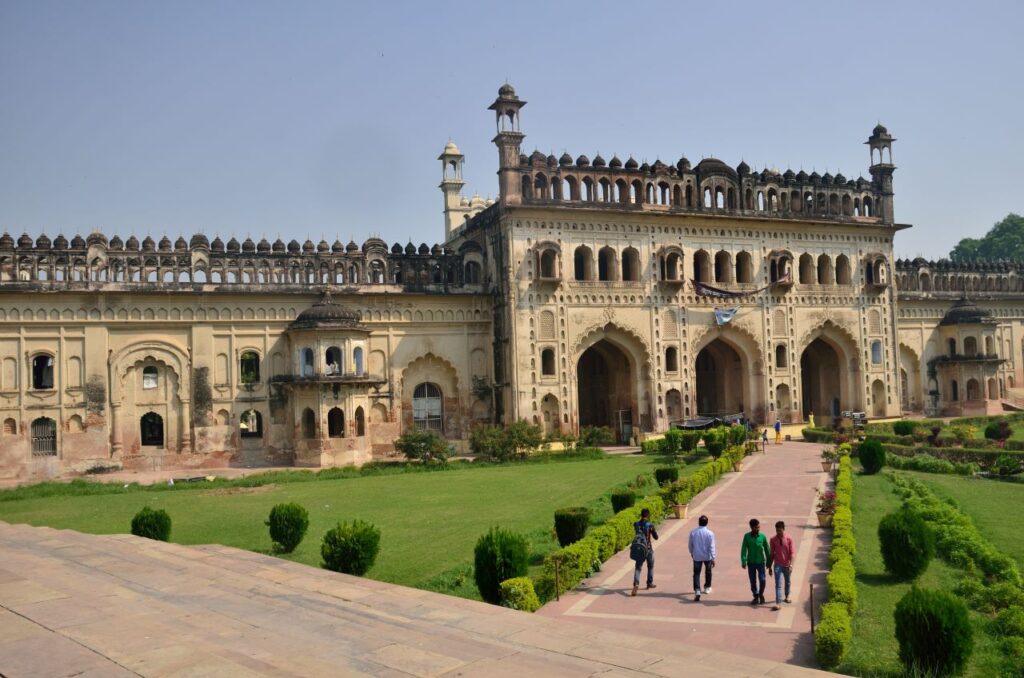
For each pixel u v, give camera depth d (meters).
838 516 13.06
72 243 26.17
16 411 25.16
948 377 39.22
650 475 21.36
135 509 18.45
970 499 16.77
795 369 33.25
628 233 30.88
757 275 32.84
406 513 16.84
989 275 41.75
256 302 27.94
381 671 5.54
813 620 8.64
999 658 7.95
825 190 34.19
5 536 12.49
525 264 29.31
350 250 29.38
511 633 6.73
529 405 28.88
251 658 5.71
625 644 6.39
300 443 27.03
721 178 32.38
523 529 14.69
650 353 30.84
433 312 30.03
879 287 34.78
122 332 26.50
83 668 5.31
